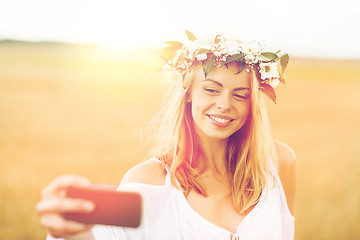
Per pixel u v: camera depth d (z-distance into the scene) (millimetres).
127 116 13852
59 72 26891
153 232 1683
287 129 12523
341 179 7148
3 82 22531
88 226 1126
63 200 1064
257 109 1801
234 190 1826
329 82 27234
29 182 6586
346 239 4840
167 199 1742
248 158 1881
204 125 1729
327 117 15305
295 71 33156
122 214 1129
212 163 1867
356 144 10648
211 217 1739
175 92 1911
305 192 6449
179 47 1920
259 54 1787
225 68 1688
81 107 16031
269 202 1865
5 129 11680
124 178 1809
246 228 1741
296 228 5125
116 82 21859
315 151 9703
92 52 39312
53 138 10664
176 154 1860
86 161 8188
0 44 49125
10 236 4691
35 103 16984
